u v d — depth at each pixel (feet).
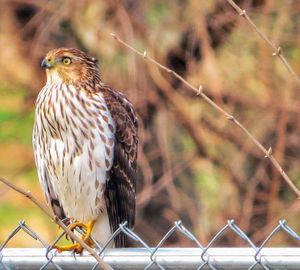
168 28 48.19
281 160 46.09
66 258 20.42
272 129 47.24
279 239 45.60
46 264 20.44
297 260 19.26
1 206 49.37
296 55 46.80
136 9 48.24
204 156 48.08
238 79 47.24
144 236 48.19
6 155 50.44
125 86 47.55
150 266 19.94
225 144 47.83
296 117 46.55
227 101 47.37
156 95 47.80
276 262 19.31
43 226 48.60
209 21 47.29
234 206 47.55
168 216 47.88
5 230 48.37
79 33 48.80
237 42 47.16
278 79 46.73
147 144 48.19
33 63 49.55
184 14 48.11
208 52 47.19
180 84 48.06
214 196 47.98
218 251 19.54
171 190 47.42
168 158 47.65
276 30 46.52
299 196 21.48
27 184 50.26
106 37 47.91
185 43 48.29
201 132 47.80
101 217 27.58
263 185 47.11
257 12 46.83
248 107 47.19
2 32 50.52
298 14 46.52
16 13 51.01
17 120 50.44
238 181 47.78
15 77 49.90
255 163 47.88
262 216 46.60
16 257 20.51
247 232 46.29
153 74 47.83
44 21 49.34
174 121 48.19
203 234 47.42
